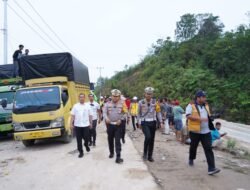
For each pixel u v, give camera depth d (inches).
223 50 1528.1
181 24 3070.9
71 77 551.5
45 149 462.3
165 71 2009.1
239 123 991.6
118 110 343.0
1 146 540.1
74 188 258.1
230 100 1208.2
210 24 2539.4
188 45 2231.8
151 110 339.3
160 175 286.2
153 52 3046.3
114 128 344.5
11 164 368.8
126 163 335.0
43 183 278.5
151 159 345.7
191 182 265.3
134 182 264.5
